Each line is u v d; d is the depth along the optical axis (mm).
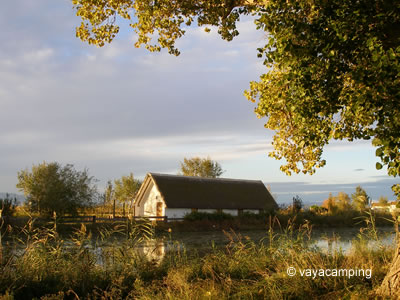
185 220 37250
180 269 9570
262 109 10133
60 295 7375
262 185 52156
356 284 7871
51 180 34594
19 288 7734
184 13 11281
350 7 7363
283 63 7680
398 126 6586
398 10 7281
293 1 7668
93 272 9133
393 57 6289
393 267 7152
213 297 7281
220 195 46469
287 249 9773
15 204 32562
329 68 7457
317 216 40094
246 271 9578
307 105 7723
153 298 7500
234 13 11312
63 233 26656
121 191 60125
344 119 9172
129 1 11555
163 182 44000
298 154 10617
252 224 37562
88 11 11445
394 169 6441
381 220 31047
